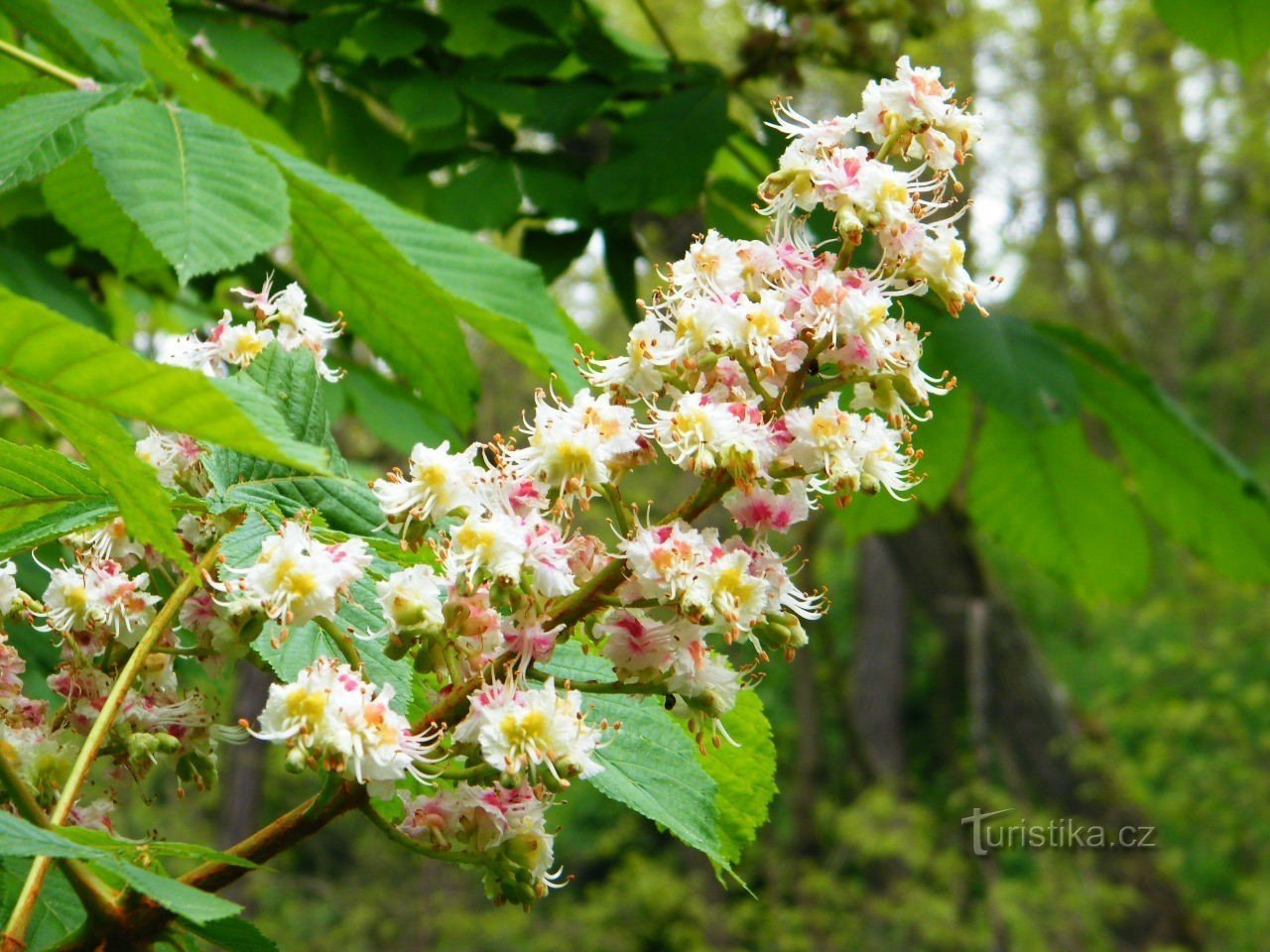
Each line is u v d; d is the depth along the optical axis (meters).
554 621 1.38
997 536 4.12
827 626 16.86
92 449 1.19
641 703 1.55
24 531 1.55
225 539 1.52
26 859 1.50
